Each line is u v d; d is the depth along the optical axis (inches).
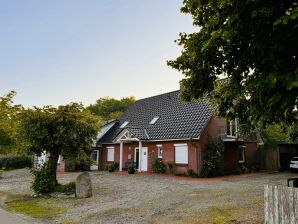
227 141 965.2
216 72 320.5
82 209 435.5
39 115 578.9
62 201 505.7
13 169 1286.9
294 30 242.8
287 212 237.0
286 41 251.6
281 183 671.8
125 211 405.4
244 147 1088.8
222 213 355.6
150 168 1034.7
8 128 625.0
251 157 1119.6
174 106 1121.4
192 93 338.6
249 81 294.7
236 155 1026.7
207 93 347.6
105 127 1375.5
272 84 232.1
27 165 1349.7
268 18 247.0
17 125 590.9
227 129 1006.4
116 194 564.1
